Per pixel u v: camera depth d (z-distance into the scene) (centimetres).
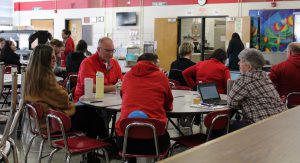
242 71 314
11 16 1380
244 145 94
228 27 929
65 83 541
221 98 363
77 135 338
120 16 1134
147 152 273
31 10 1341
